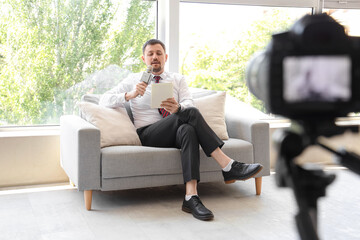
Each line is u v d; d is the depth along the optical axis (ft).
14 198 9.59
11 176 10.33
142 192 10.32
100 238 7.20
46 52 11.37
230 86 13.28
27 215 8.42
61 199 9.56
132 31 12.21
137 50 12.33
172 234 7.40
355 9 13.79
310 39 1.06
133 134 9.91
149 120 10.39
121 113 10.20
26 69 11.23
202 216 8.16
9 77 11.10
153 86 9.00
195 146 8.79
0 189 10.23
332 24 1.06
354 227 7.73
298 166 1.35
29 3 11.04
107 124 9.64
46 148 10.60
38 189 10.36
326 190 1.36
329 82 1.08
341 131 1.18
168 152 9.09
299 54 1.07
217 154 9.02
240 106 13.32
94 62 11.90
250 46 13.28
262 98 1.15
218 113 10.67
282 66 1.09
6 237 7.21
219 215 8.50
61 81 11.61
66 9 11.43
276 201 9.51
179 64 12.71
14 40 11.02
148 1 12.29
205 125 9.05
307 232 1.33
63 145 10.04
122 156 8.71
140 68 12.42
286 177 1.35
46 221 8.07
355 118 12.41
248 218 8.30
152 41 10.55
